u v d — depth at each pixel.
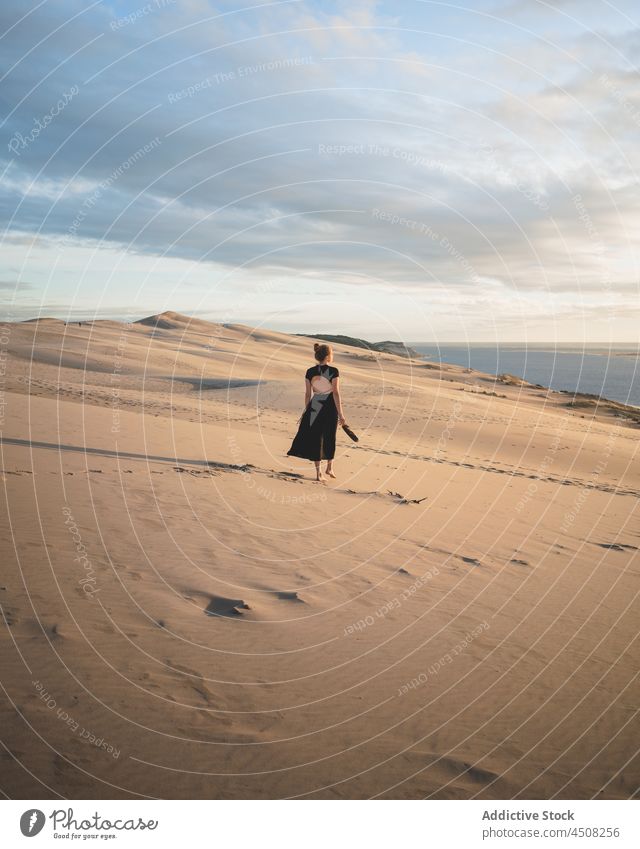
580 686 3.57
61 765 2.46
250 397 29.50
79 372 33.50
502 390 53.88
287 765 2.62
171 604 4.05
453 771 2.69
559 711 3.27
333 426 9.59
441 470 12.77
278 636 3.80
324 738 2.83
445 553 6.11
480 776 2.67
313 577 4.91
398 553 5.89
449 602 4.72
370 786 2.54
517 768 2.75
